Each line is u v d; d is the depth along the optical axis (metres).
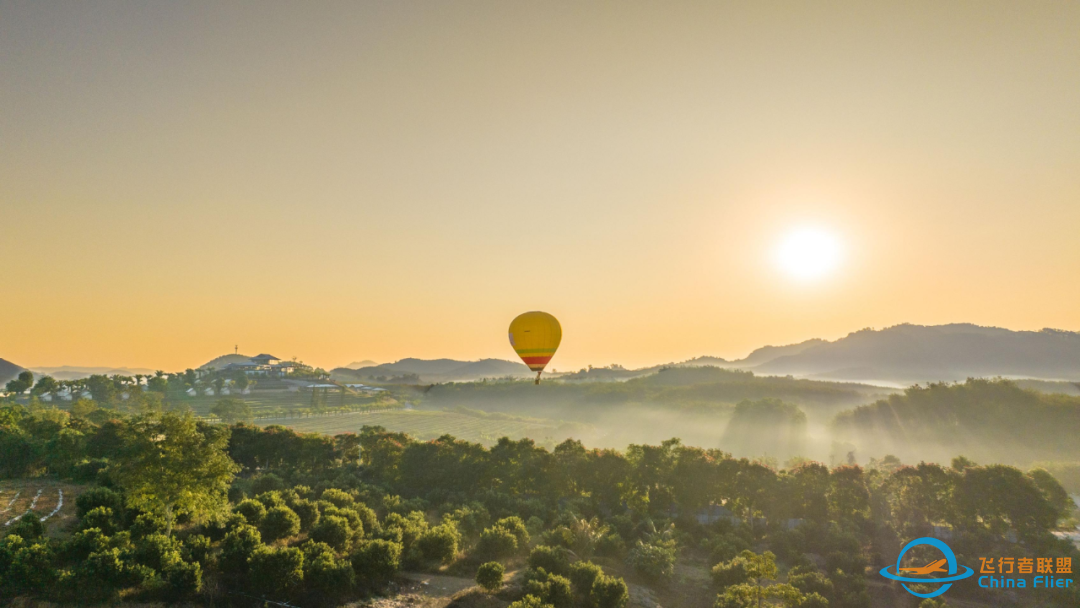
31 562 31.44
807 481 68.88
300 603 35.31
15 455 66.06
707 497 69.50
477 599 39.69
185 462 40.53
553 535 54.28
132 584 32.66
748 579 47.59
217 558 37.47
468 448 79.38
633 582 49.47
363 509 52.66
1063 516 65.12
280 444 81.94
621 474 72.75
